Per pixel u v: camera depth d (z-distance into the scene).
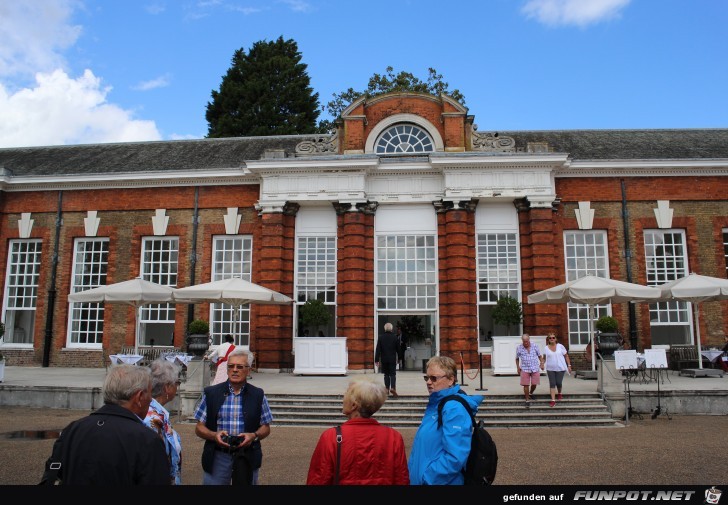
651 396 14.44
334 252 23.06
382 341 14.77
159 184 24.45
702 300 18.66
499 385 16.97
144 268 24.36
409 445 10.99
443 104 23.03
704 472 8.53
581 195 22.78
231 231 23.75
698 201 22.77
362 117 23.12
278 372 21.72
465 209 22.12
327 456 3.89
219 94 47.12
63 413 14.59
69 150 29.06
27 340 25.03
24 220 25.20
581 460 9.41
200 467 9.17
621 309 22.17
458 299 21.39
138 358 18.23
